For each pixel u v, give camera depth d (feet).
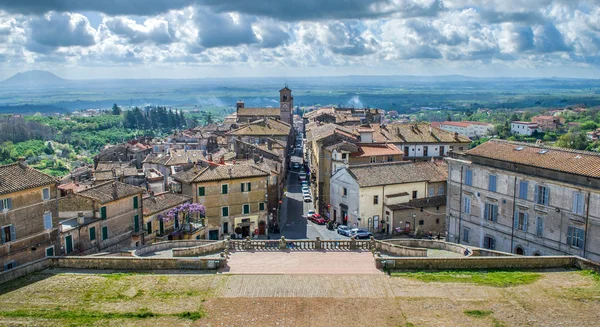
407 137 456.86
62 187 284.00
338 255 200.54
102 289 164.04
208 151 560.20
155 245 222.89
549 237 229.45
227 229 322.75
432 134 466.29
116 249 254.06
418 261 183.01
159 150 634.02
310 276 175.94
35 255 211.00
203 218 307.17
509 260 182.09
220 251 209.15
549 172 228.84
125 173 403.95
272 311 149.59
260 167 358.43
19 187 202.59
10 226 200.75
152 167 469.98
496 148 266.36
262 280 172.35
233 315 147.13
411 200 335.47
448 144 458.91
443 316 145.59
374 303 154.20
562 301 154.40
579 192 214.90
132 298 157.69
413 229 331.98
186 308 151.23
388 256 201.16
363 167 340.39
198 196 311.88
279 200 393.29
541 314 146.20
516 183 243.60
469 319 143.64
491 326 139.54
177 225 297.94
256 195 329.31
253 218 328.90
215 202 317.22
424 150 454.40
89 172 475.31
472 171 269.85
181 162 444.96
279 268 184.55
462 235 279.90
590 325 139.85
